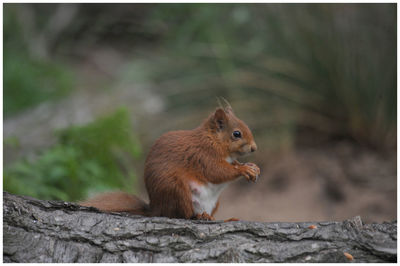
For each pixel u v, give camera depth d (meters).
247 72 12.70
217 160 5.53
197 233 4.44
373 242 4.26
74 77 17.61
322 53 11.68
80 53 20.33
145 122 12.66
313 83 11.95
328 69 11.56
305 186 10.45
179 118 12.71
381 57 11.18
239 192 10.89
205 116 12.48
